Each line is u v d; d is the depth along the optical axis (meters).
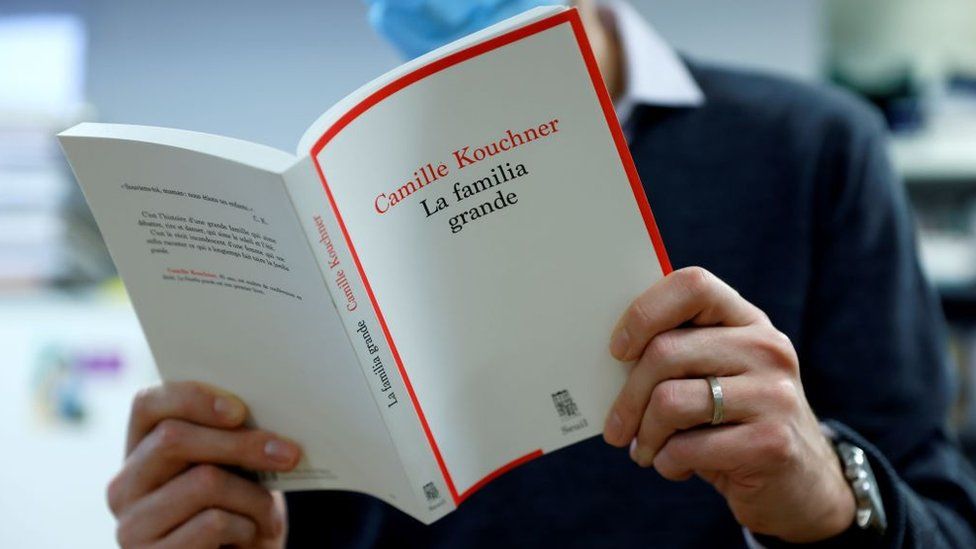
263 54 2.17
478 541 0.95
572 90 0.64
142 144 0.65
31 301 1.91
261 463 0.76
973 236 1.92
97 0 2.18
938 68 1.96
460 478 0.68
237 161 0.61
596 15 1.13
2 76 2.17
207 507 0.77
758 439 0.66
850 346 0.99
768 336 0.68
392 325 0.65
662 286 0.66
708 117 1.06
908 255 1.05
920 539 0.77
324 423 0.72
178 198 0.66
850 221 1.02
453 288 0.66
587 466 0.95
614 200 0.65
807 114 1.06
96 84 2.18
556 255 0.66
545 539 0.95
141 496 0.79
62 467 1.86
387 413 0.65
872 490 0.75
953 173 1.94
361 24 2.16
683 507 0.94
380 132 0.63
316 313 0.64
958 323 1.88
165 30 2.18
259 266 0.66
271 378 0.73
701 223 1.02
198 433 0.76
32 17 2.19
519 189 0.65
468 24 0.90
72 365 1.87
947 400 1.01
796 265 1.01
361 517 0.99
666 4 2.10
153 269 0.72
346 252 0.62
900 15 1.97
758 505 0.71
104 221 0.71
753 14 2.07
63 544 1.86
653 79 1.07
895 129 1.97
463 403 0.68
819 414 1.00
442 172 0.64
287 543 1.00
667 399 0.66
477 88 0.63
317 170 0.61
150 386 0.79
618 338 0.67
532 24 0.63
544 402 0.69
